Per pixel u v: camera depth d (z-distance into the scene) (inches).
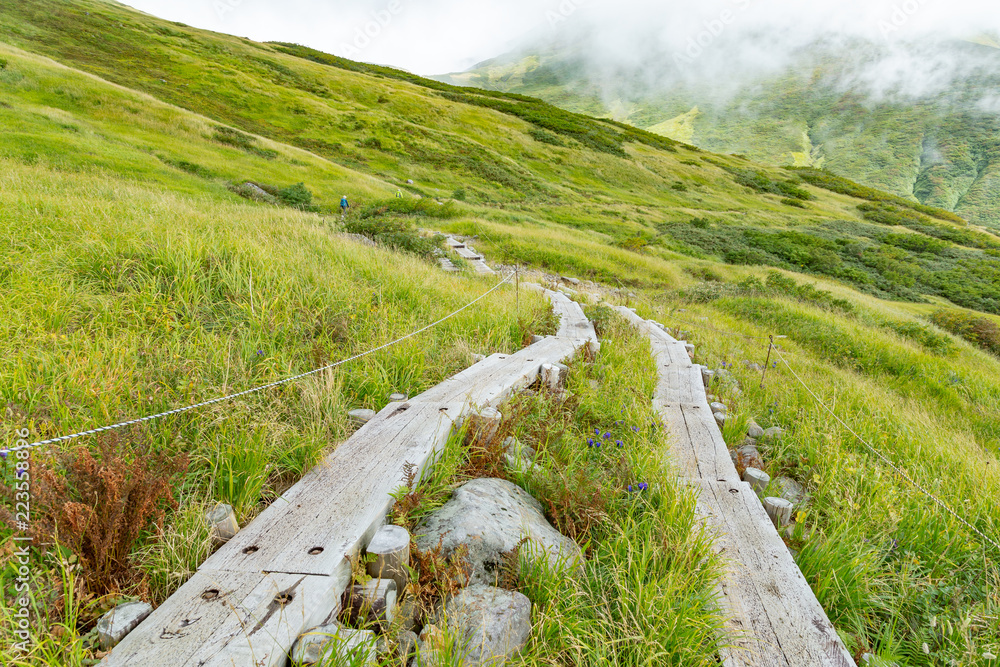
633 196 1925.4
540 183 1736.0
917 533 144.1
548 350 253.3
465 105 2412.6
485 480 128.1
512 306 335.0
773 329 539.8
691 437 179.3
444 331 250.8
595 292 627.8
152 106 1162.6
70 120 927.7
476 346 241.8
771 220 1840.6
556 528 123.3
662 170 2313.0
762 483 162.6
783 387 285.0
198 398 133.9
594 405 195.5
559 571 97.8
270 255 269.0
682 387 237.6
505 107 2586.1
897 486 171.8
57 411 119.7
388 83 2496.3
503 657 78.0
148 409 127.9
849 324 572.1
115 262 219.8
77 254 224.8
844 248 1464.1
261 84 1817.2
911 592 121.7
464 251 711.7
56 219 270.1
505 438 155.3
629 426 174.6
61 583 79.7
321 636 77.3
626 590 94.7
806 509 154.4
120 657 68.4
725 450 170.2
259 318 196.1
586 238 1115.9
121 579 86.6
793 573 109.7
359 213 885.8
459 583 94.3
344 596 89.0
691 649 85.0
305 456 124.2
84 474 91.7
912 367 436.8
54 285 190.1
